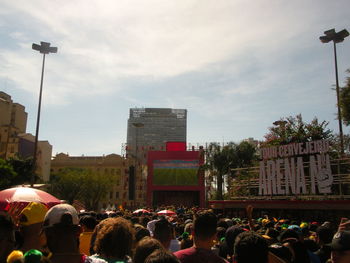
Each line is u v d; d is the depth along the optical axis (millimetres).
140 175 97000
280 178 25781
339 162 23938
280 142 31000
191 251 4234
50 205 8711
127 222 4266
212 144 49969
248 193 31047
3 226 3744
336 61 29188
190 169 64812
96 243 4074
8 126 81812
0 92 88812
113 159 99562
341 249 3646
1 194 8461
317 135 29359
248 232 3662
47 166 90500
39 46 30906
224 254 6484
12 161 54312
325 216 22422
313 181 23641
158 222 5523
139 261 3627
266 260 3449
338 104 27766
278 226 9852
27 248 4258
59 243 3670
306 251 5555
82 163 100500
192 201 67812
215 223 4395
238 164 48531
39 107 30656
